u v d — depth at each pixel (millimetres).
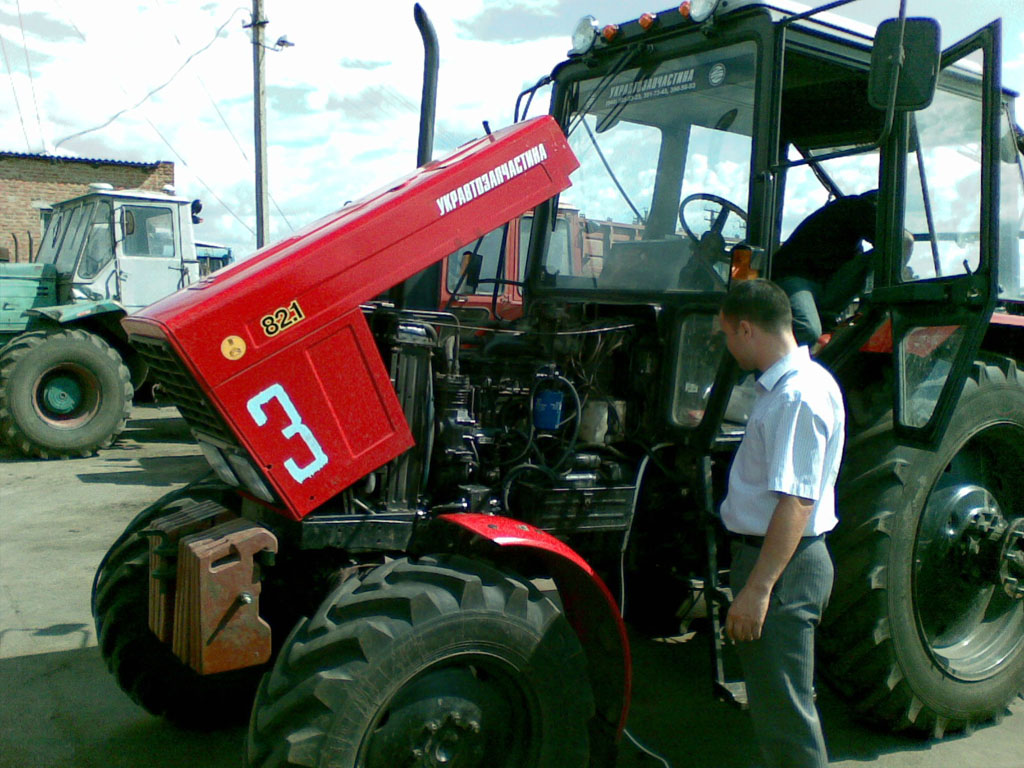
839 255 3385
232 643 2203
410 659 2104
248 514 2605
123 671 2930
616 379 3010
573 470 2811
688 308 2918
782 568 2146
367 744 2098
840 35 2957
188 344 2117
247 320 2188
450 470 2654
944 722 3090
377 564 2525
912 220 3014
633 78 3260
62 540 5324
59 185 16938
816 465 2141
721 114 2943
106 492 6625
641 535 3109
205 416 2309
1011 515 3420
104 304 8586
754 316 2260
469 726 2234
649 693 3400
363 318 2365
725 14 2828
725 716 3230
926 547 3092
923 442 2689
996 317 3156
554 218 3580
